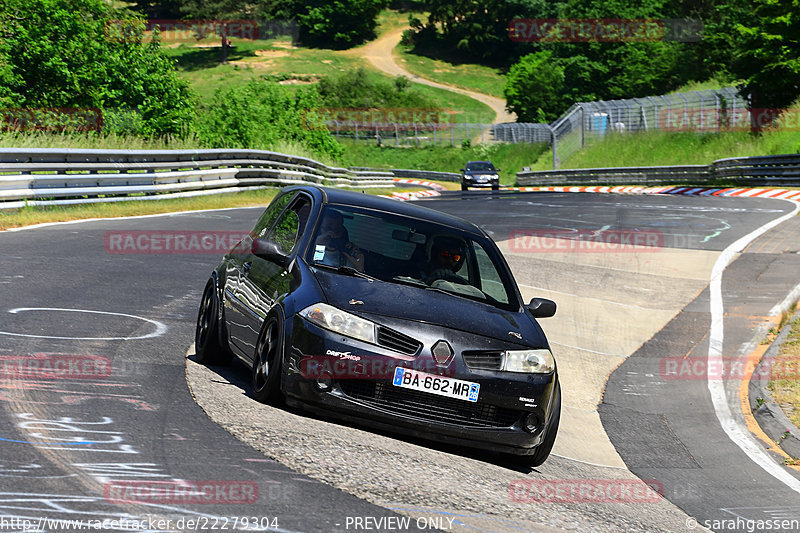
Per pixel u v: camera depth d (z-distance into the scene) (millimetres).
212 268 32156
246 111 93562
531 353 15062
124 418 12906
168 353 18281
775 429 20922
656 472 17391
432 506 11312
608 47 186875
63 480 10062
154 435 12250
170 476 10656
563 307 32531
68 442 11484
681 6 179000
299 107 114438
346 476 11820
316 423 14281
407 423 14188
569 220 58250
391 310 14766
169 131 77688
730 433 20656
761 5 118812
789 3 114938
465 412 14469
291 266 15992
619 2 181500
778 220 56781
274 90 112500
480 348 14633
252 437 12805
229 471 11164
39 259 28922
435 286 16109
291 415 14500
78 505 9336
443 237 17328
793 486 16969
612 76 187625
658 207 69000
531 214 63094
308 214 17297
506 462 15688
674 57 172625
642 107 143625
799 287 35188
